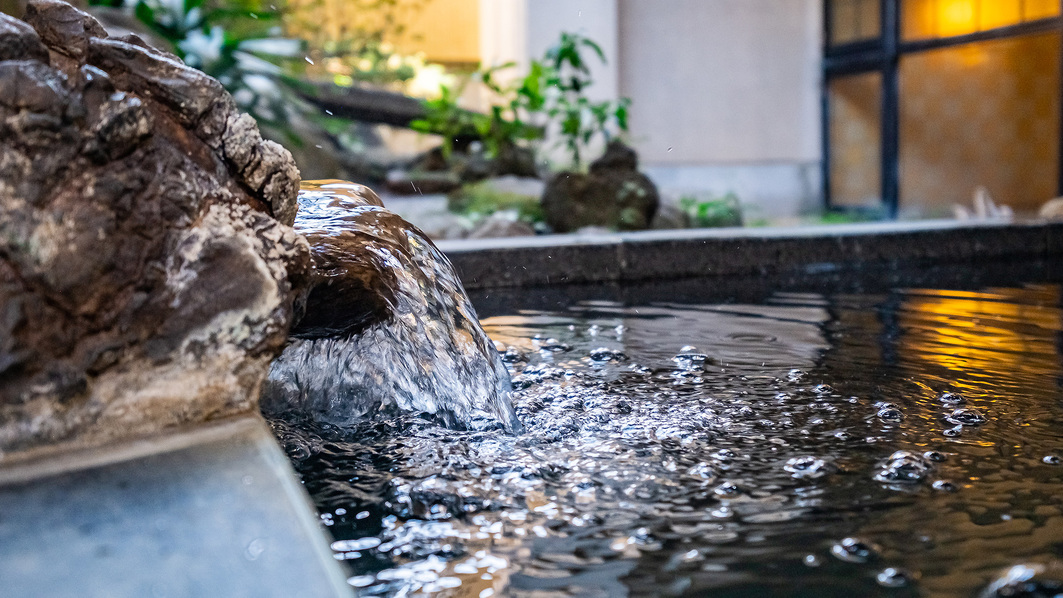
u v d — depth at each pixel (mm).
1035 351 1995
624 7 8469
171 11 5102
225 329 1004
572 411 1532
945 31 7449
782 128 8844
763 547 968
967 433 1390
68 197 918
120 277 945
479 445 1349
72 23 1012
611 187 5609
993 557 937
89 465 859
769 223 7637
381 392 1536
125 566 705
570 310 2695
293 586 705
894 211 7957
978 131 7520
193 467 862
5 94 882
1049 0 6516
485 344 1706
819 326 2361
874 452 1299
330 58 7254
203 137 1044
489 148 6578
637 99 8562
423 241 1763
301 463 1255
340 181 1883
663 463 1253
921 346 2070
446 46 9109
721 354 2010
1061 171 6484
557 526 1028
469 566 921
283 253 1082
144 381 956
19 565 694
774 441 1355
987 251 3879
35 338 891
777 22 8742
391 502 1099
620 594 860
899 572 903
